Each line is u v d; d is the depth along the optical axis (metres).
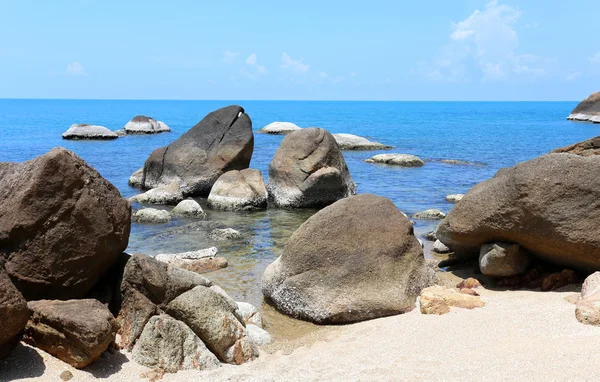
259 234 15.14
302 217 17.64
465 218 9.73
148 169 22.64
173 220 16.83
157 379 6.38
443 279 10.22
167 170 22.12
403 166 30.09
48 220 6.75
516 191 8.88
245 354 7.15
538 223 8.80
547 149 39.59
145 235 14.82
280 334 8.33
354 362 6.74
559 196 8.64
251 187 19.25
